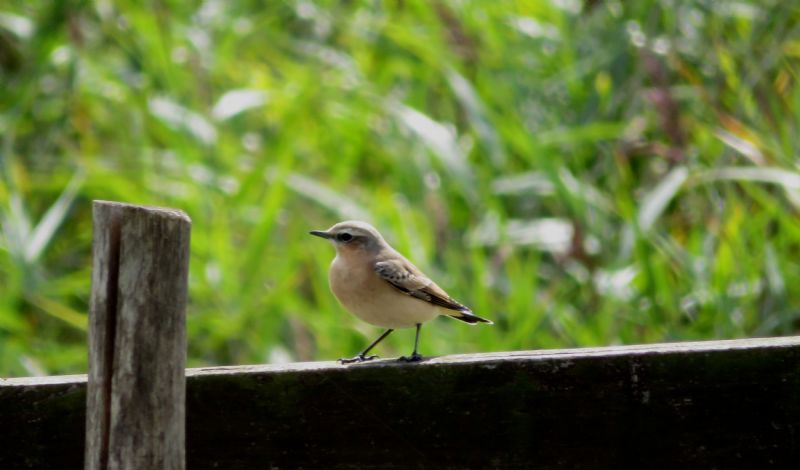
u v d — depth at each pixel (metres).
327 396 5.67
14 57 16.19
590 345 12.37
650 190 14.55
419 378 5.65
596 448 5.61
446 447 5.64
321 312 12.94
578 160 14.44
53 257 14.55
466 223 14.52
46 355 13.11
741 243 12.94
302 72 15.20
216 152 14.18
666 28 15.16
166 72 15.27
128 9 15.60
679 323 13.02
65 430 5.66
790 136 13.71
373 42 15.70
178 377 4.73
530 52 15.64
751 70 14.17
